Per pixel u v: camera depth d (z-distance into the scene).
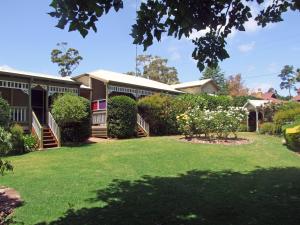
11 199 9.35
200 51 6.96
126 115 24.11
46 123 22.11
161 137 24.00
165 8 6.24
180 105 27.56
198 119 21.69
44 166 14.13
